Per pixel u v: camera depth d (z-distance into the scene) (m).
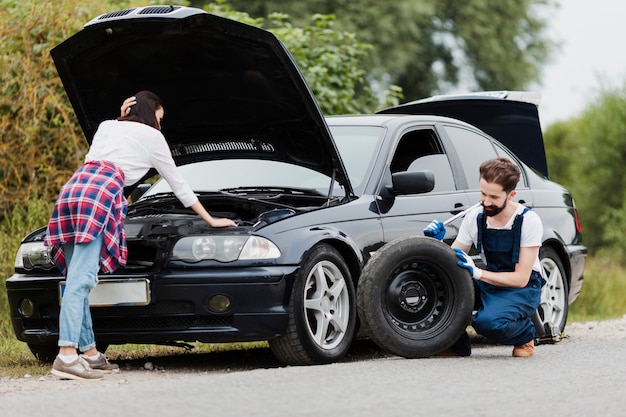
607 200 34.69
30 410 6.17
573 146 43.12
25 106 14.23
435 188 10.05
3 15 14.59
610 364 8.27
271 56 8.85
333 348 8.73
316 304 8.62
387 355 9.99
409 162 10.05
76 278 8.16
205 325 8.41
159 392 6.69
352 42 18.59
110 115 9.88
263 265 8.35
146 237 8.61
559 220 11.37
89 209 8.14
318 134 9.27
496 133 11.88
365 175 9.54
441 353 9.12
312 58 17.81
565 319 11.25
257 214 9.50
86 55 9.27
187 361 9.63
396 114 11.59
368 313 8.62
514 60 34.16
